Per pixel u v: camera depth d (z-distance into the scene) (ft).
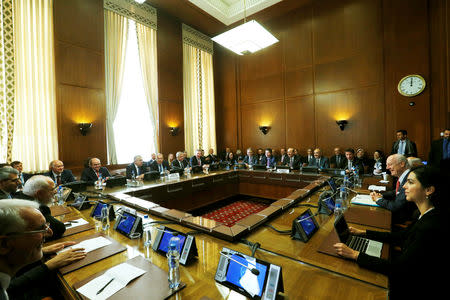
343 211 7.02
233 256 3.79
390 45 18.19
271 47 24.61
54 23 16.06
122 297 3.33
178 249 4.51
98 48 18.19
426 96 16.76
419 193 4.11
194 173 16.61
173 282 3.63
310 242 5.11
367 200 8.06
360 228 5.81
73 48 16.93
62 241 5.51
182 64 24.72
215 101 28.53
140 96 21.36
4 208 2.70
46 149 15.75
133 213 6.02
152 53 22.00
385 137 18.49
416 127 17.19
